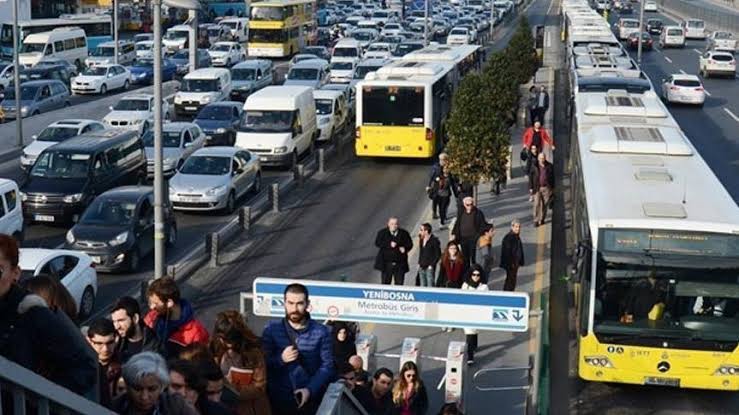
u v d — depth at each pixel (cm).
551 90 9981
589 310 2930
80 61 12875
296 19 13975
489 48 14788
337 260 4591
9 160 6938
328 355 1573
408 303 2803
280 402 1532
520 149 7019
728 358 2877
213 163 5647
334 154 7138
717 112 9119
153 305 1590
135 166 5775
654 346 2900
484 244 3984
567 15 13162
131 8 17562
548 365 3222
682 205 3020
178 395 1119
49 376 948
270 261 4572
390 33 15000
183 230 5162
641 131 3947
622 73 6303
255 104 6762
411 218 5366
